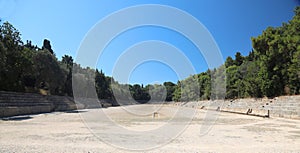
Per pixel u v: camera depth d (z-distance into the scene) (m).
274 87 35.78
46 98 43.53
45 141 11.09
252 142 11.61
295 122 22.77
